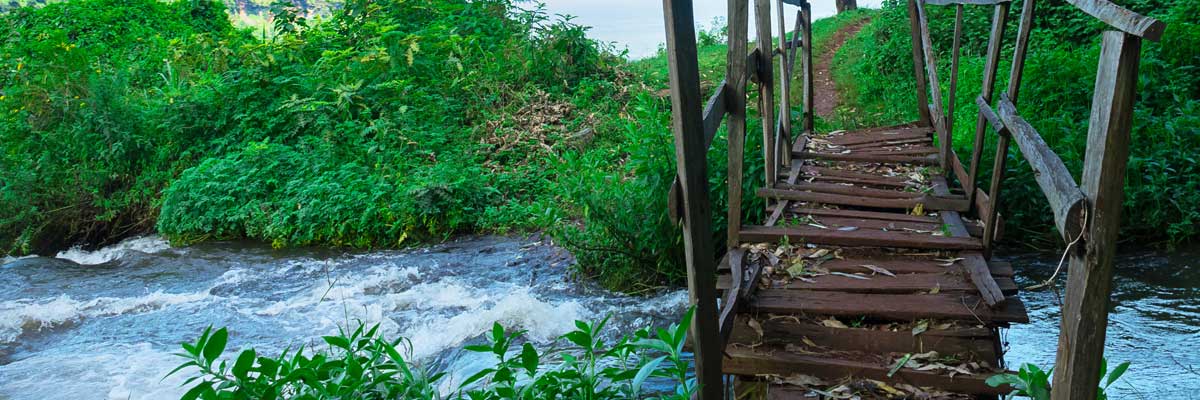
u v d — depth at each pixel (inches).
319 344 231.0
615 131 405.7
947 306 152.4
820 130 358.9
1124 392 172.6
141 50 541.0
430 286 277.4
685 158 98.0
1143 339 199.6
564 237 274.7
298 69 429.7
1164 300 223.8
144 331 250.4
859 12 820.0
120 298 286.8
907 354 141.8
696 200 100.2
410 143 386.0
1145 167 275.6
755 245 188.9
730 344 148.3
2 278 320.5
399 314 253.0
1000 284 159.2
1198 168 282.7
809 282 166.6
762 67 219.5
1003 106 153.8
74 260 354.6
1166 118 309.6
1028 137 121.2
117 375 215.3
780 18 267.4
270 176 369.7
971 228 195.9
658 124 263.0
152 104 435.8
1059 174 96.7
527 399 96.9
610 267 270.5
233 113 420.2
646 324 232.2
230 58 460.1
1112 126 81.6
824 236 187.5
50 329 257.4
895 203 221.1
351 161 381.7
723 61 579.5
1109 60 82.4
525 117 426.3
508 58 474.0
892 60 491.2
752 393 141.9
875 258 182.2
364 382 100.8
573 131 411.8
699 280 103.3
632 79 489.4
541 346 219.0
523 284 275.9
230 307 269.4
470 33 499.2
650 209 258.5
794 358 141.7
